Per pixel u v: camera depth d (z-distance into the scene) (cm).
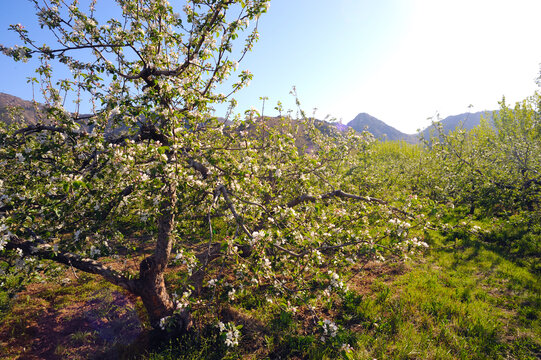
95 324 574
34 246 404
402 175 1605
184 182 427
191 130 534
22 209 366
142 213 459
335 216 546
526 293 622
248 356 488
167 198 448
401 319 554
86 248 463
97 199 438
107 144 430
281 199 693
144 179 416
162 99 467
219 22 442
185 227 649
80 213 432
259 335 530
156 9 420
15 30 391
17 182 456
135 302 649
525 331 505
